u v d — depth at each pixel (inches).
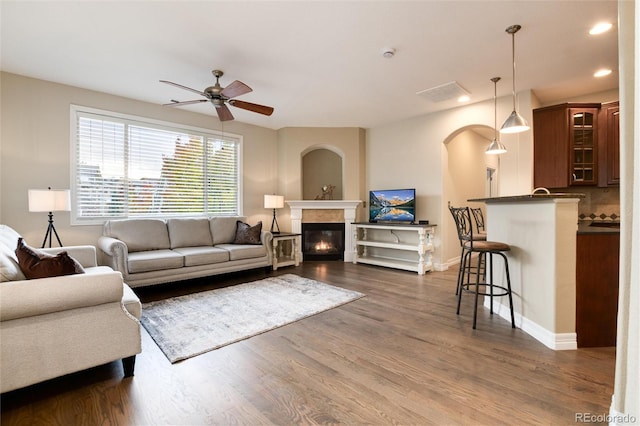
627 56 49.5
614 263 91.4
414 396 68.5
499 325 109.5
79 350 69.1
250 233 191.5
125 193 174.1
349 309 127.0
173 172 192.7
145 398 68.2
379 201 225.6
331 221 239.5
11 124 141.3
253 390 71.2
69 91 155.6
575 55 127.3
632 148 49.4
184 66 136.1
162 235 171.5
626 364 51.8
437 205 205.8
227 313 120.5
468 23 105.0
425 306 131.0
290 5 95.2
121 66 135.7
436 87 161.0
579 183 159.3
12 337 62.3
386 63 134.4
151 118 182.1
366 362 83.7
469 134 249.3
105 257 152.6
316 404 66.1
